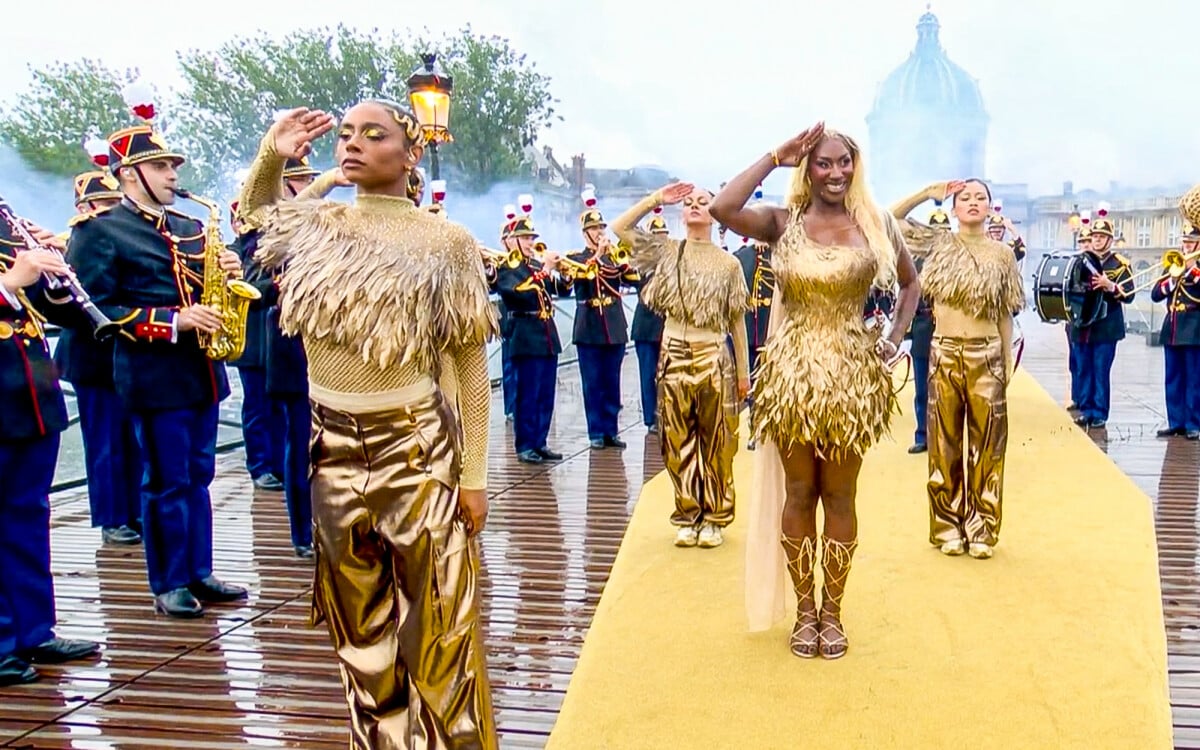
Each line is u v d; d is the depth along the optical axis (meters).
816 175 3.70
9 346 3.63
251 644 4.00
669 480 6.82
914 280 4.00
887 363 3.81
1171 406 8.50
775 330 3.81
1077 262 8.48
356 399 2.47
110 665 3.79
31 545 3.77
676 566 4.84
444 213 3.00
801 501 3.74
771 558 3.93
